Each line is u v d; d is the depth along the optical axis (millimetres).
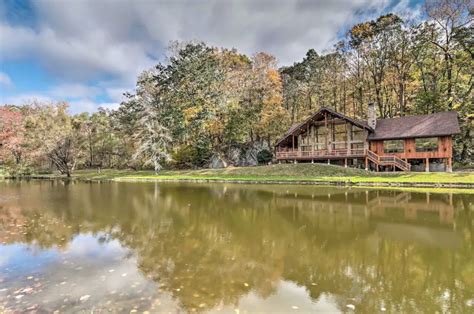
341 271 6059
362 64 35906
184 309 4520
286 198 16062
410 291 5129
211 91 37969
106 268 6242
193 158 41594
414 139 26125
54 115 46031
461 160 28500
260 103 37062
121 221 10820
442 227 9547
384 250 7391
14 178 38406
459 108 28531
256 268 6215
